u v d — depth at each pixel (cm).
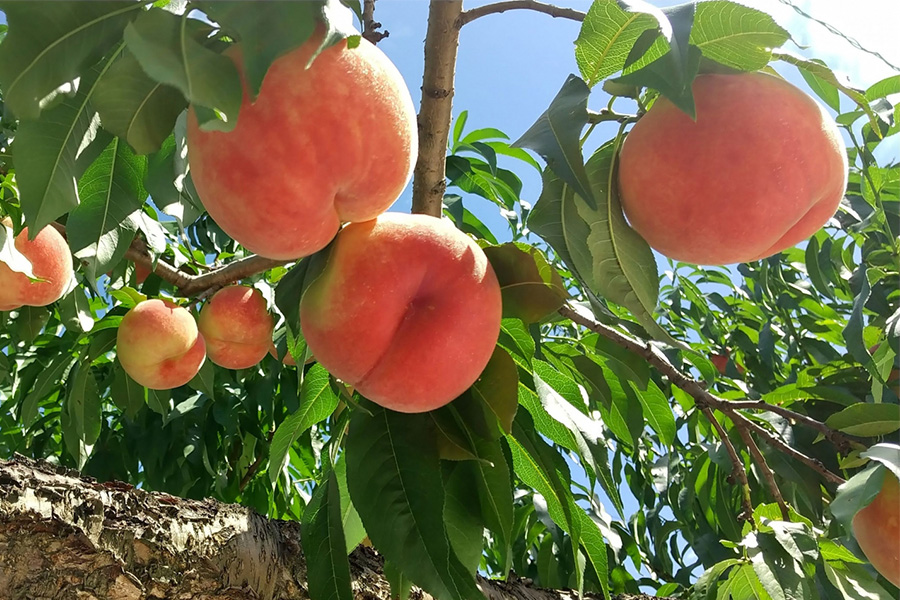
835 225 55
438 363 25
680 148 24
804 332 66
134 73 22
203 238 63
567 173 22
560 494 32
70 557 28
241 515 34
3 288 40
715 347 69
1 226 34
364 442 30
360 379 25
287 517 73
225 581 31
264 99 20
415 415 30
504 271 28
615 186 26
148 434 61
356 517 36
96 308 64
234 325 48
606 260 27
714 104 24
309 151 21
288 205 21
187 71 17
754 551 34
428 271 24
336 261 24
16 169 24
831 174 25
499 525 31
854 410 35
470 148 60
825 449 43
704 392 38
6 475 28
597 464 32
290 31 17
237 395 62
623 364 43
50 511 28
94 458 62
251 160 21
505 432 28
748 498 37
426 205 30
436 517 28
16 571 27
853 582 35
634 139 25
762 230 24
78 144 25
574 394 35
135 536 30
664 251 27
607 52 25
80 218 30
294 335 26
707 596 38
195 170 22
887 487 34
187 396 62
